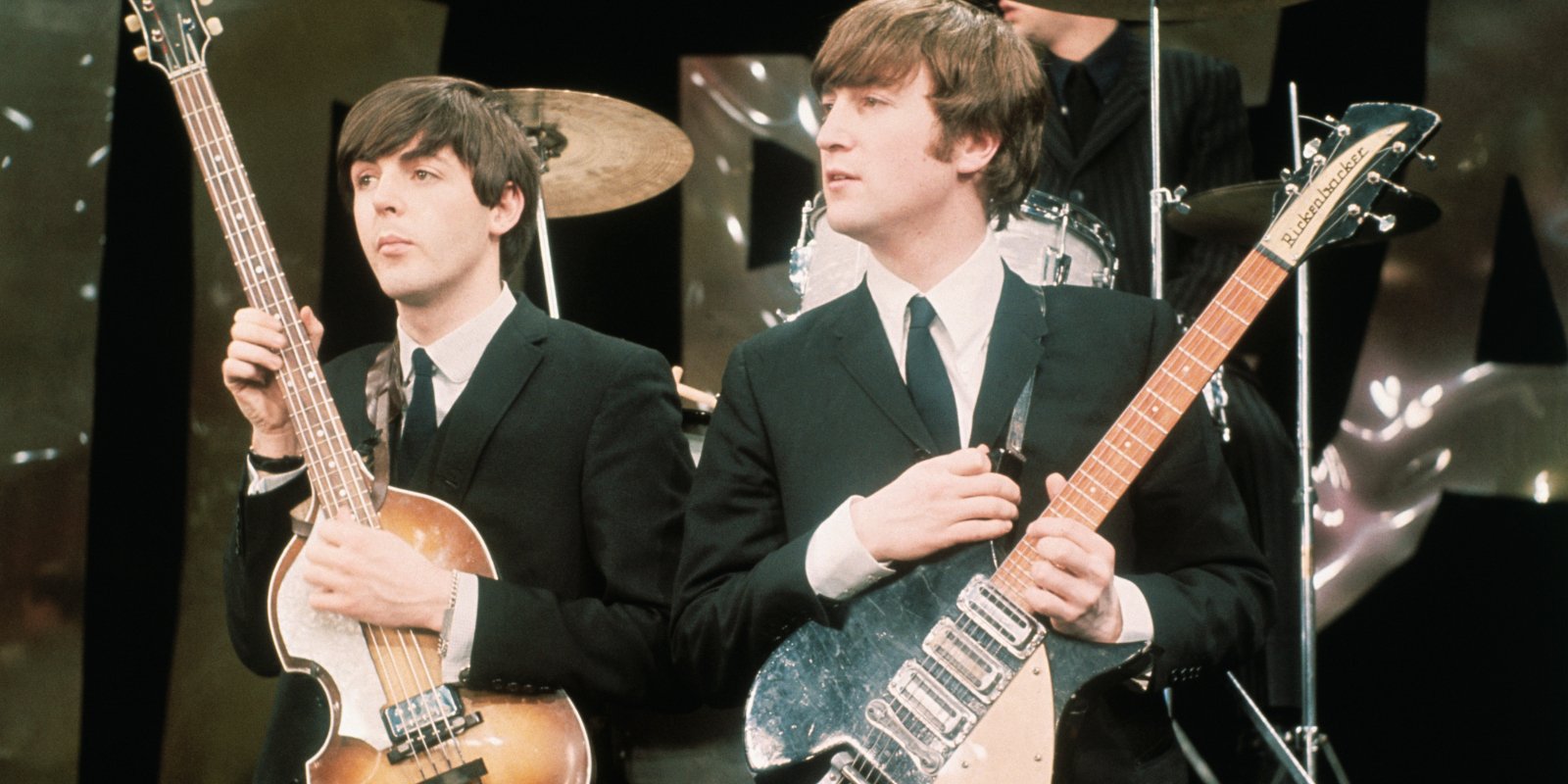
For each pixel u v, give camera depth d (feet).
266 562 10.54
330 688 9.82
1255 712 13.48
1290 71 20.86
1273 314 20.27
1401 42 20.45
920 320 9.45
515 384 10.82
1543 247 19.69
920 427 9.16
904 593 8.61
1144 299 9.78
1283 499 17.17
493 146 11.05
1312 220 8.94
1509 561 19.33
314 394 10.27
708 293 21.74
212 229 20.67
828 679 8.48
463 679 9.83
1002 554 8.70
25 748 19.48
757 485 9.65
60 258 19.88
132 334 20.49
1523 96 19.92
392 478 10.76
